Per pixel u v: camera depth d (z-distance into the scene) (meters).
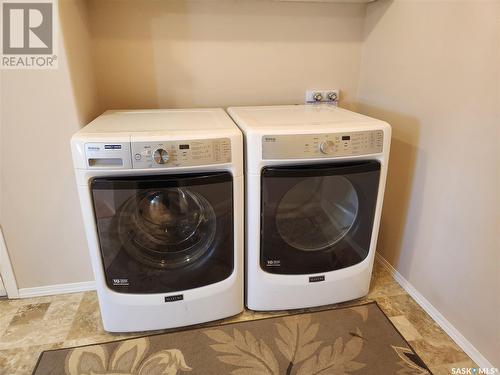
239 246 1.44
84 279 1.72
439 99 1.42
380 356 1.39
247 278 1.55
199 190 1.28
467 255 1.35
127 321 1.44
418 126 1.56
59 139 1.45
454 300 1.44
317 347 1.43
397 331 1.51
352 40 1.98
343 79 2.05
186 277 1.42
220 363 1.36
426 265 1.60
